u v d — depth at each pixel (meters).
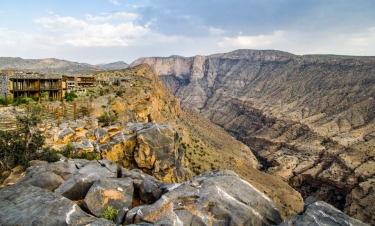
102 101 68.50
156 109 87.31
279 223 14.95
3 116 46.88
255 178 108.94
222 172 19.11
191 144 95.19
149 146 46.09
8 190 16.66
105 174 22.02
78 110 59.69
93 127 49.19
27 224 13.72
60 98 69.62
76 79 83.69
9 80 62.19
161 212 14.79
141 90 88.38
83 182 19.59
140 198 19.36
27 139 33.19
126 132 47.97
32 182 19.44
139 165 45.59
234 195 16.22
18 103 57.78
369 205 111.31
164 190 19.11
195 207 14.97
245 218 14.66
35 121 38.59
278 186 112.38
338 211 13.98
